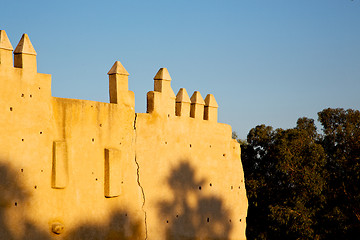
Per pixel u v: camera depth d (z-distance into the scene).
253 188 53.16
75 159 26.59
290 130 55.06
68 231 26.02
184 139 31.84
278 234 49.84
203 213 32.38
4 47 24.36
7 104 24.39
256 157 58.88
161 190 30.33
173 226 30.72
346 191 49.84
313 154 50.97
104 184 27.69
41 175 25.28
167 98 31.06
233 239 33.91
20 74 24.86
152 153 30.09
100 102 27.86
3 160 24.08
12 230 24.14
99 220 27.31
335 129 65.88
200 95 33.00
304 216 47.28
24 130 24.86
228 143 34.38
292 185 52.44
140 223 29.12
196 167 32.31
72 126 26.64
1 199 23.91
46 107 25.70
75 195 26.44
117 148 28.42
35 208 24.95
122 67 29.00
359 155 52.75
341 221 47.53
